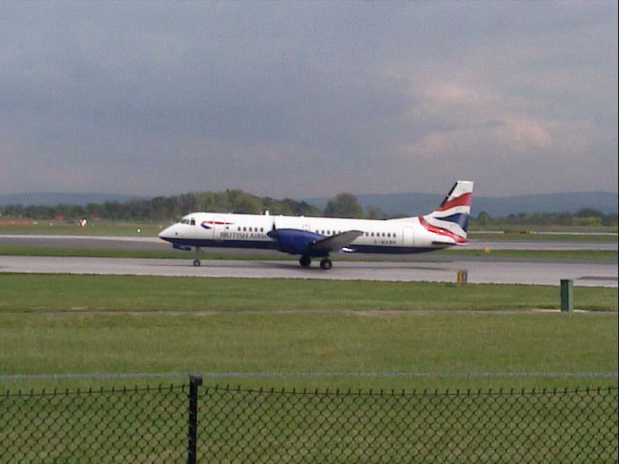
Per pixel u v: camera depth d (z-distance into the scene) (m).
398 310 77.31
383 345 54.03
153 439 28.88
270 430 30.20
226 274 125.44
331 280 116.56
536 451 28.28
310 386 38.28
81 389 36.50
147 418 31.45
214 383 38.78
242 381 39.53
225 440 28.94
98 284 101.12
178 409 32.91
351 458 27.27
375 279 122.69
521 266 164.75
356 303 83.75
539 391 37.25
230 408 33.31
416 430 30.53
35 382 38.62
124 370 42.88
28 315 68.75
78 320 65.44
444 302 86.88
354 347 52.91
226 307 77.44
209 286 101.44
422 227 153.12
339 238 140.38
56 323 63.66
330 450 28.03
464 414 33.03
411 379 40.75
